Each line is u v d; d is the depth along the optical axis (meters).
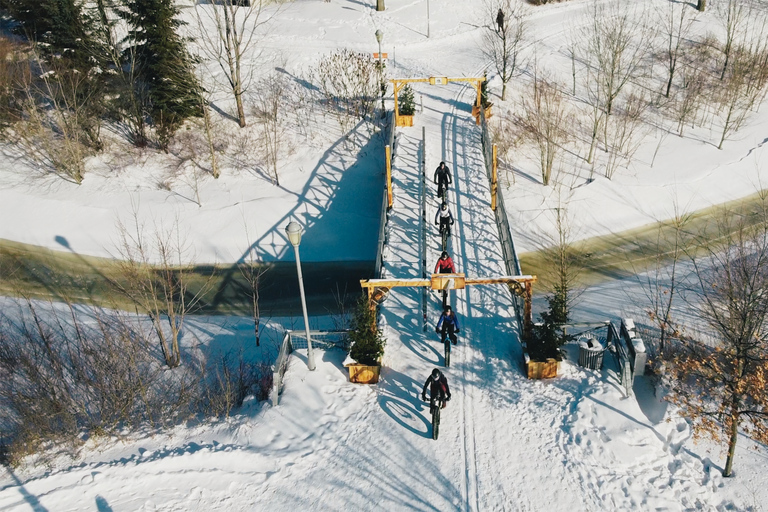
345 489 12.67
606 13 42.47
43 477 13.16
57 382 16.78
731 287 15.45
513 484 12.51
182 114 31.72
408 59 39.50
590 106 33.59
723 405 13.72
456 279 15.14
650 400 15.66
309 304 23.48
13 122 32.62
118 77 32.12
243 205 28.45
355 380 15.57
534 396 14.77
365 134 31.83
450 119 30.89
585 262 24.64
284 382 15.62
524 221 26.84
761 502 12.83
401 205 23.03
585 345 15.44
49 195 29.47
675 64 35.66
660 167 29.67
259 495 12.68
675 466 13.27
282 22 43.91
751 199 28.16
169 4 31.00
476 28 43.09
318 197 28.92
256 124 33.12
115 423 15.11
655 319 19.67
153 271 25.62
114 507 12.49
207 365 18.97
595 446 13.21
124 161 31.38
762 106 33.69
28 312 22.70
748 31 39.06
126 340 18.52
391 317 17.86
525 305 15.54
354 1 47.16
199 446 13.95
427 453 13.38
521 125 31.70
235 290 24.56
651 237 26.14
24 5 33.91
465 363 16.00
